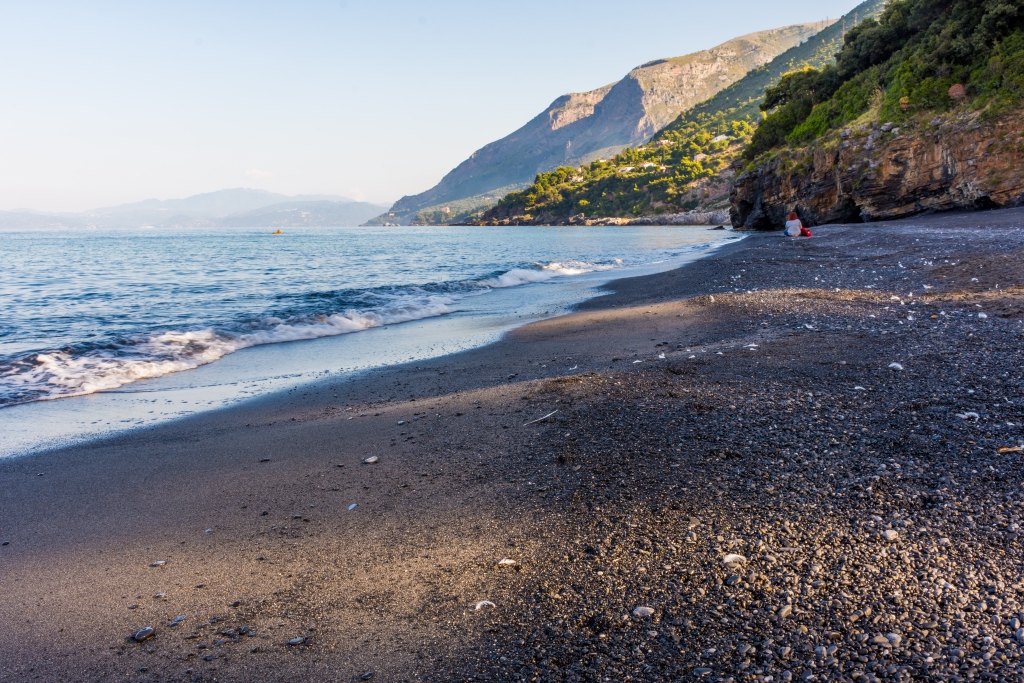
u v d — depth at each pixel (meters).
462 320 14.33
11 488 5.14
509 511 4.08
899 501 3.57
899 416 5.08
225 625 3.12
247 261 37.75
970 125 30.83
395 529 4.02
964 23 33.81
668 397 6.18
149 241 82.00
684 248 38.62
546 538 3.67
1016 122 29.12
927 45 35.66
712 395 6.14
